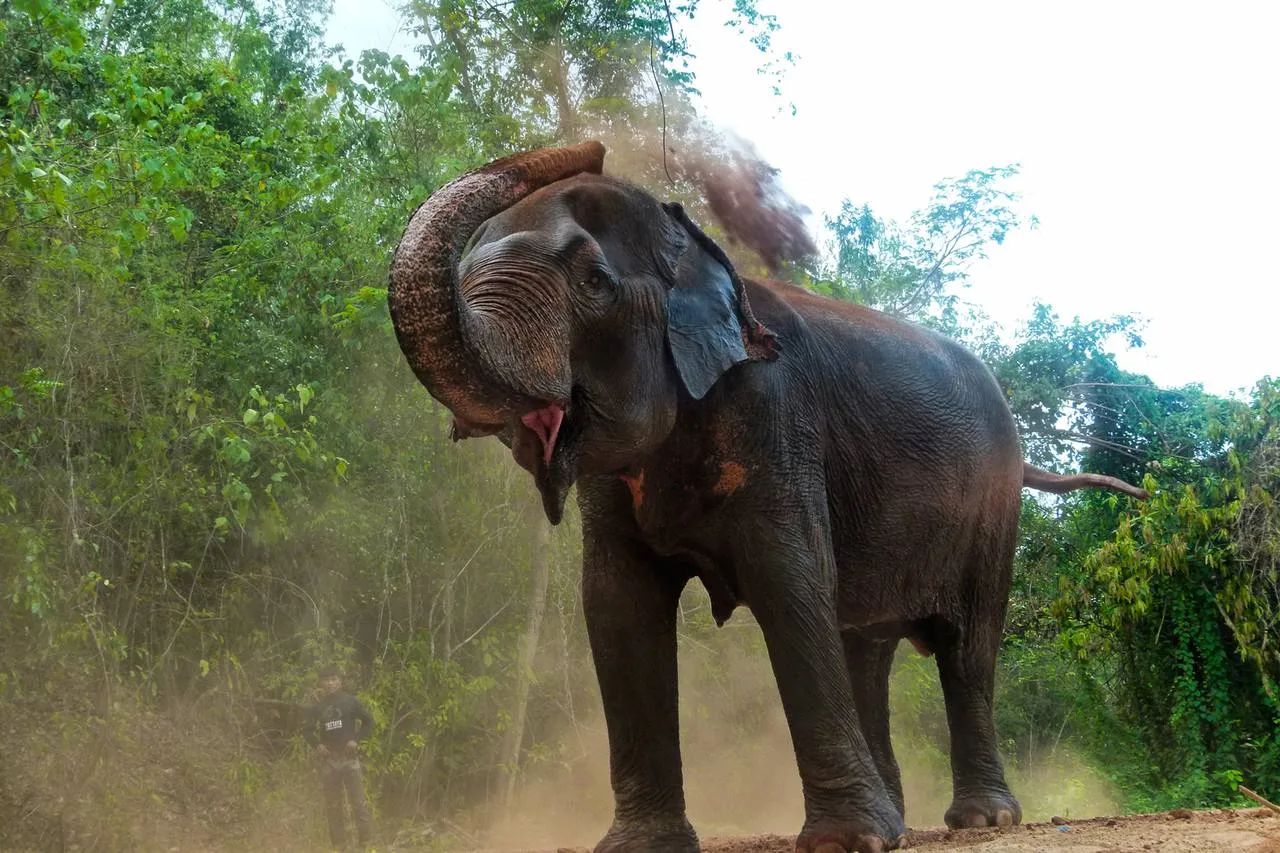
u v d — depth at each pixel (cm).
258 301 1148
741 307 486
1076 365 2100
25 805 922
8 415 926
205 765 1045
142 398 995
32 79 1063
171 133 1117
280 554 1124
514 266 409
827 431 543
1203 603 1673
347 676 1120
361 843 985
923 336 646
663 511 489
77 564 964
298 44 1889
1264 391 1683
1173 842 470
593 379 430
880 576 585
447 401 378
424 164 1152
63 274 929
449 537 1172
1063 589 1742
